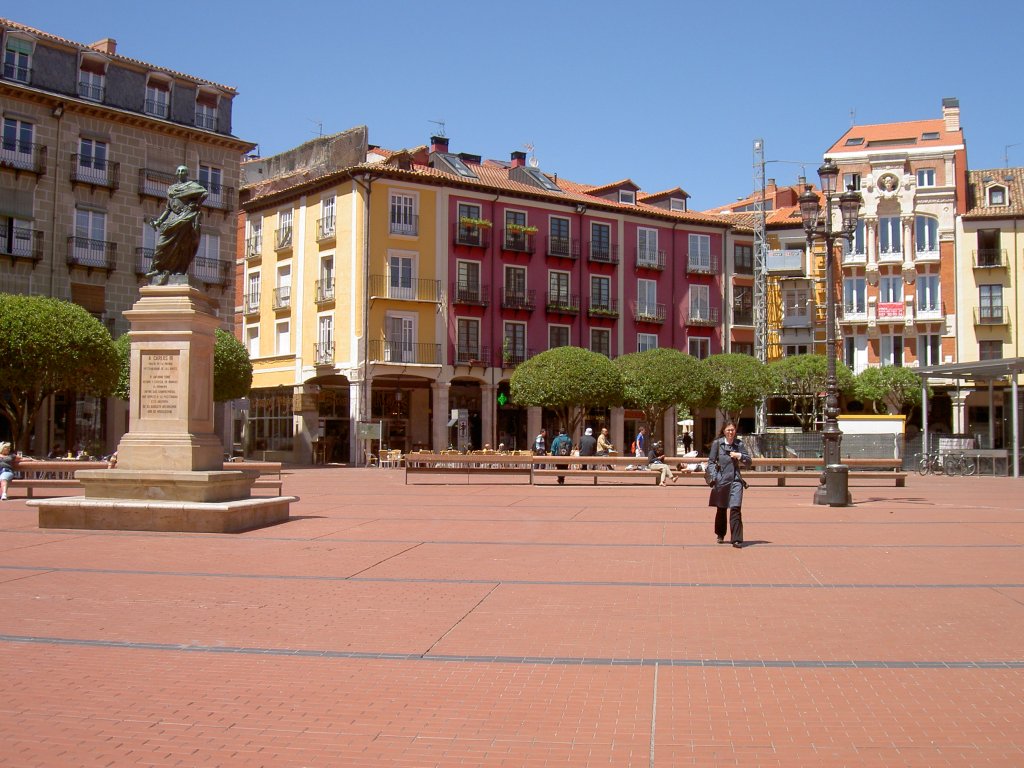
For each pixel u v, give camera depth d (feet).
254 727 16.61
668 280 182.09
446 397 154.10
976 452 121.29
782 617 25.49
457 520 50.62
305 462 154.40
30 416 105.70
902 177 186.29
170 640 22.70
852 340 191.11
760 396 155.63
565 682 19.38
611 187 182.80
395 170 149.89
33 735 16.12
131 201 133.08
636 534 44.27
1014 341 179.22
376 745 15.75
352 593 28.63
